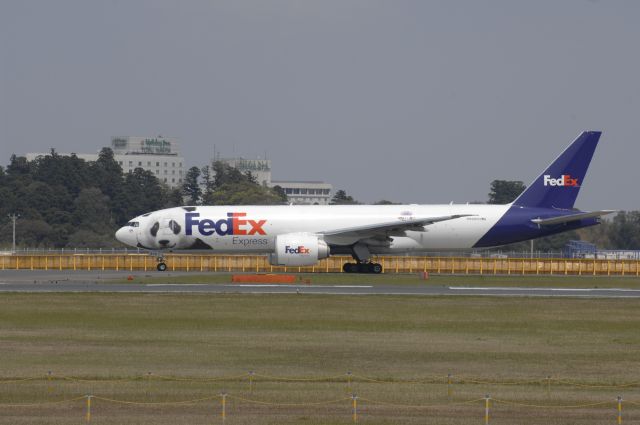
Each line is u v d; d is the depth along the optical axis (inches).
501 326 5753.0
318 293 7628.0
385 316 6166.3
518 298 7401.6
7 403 3516.2
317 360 4498.0
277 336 5260.8
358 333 5393.7
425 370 4256.9
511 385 3924.7
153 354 4635.8
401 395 3688.5
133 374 4099.4
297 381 3978.8
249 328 5565.9
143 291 7726.4
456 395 3695.9
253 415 3339.1
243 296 7347.4
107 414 3341.5
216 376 4074.8
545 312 6501.0
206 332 5398.6
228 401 3558.1
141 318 5989.2
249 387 3846.0
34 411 3388.3
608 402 3582.7
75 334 5300.2
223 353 4677.7
